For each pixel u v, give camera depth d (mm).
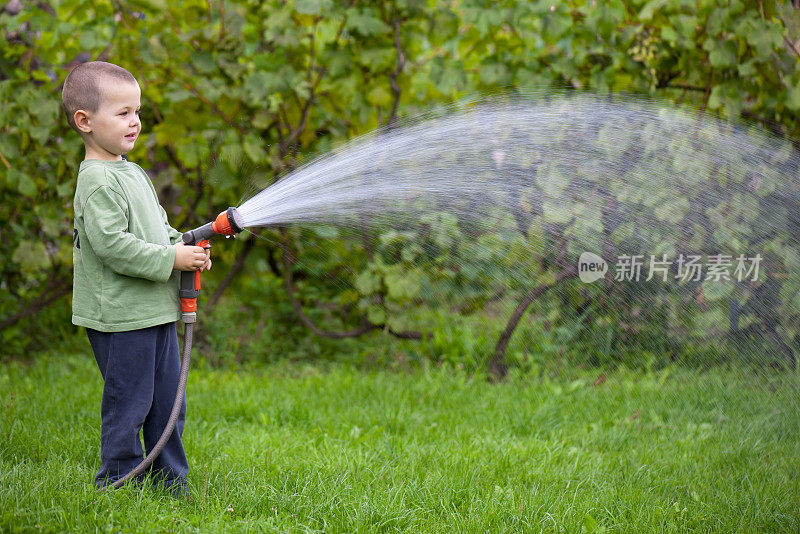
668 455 5938
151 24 7984
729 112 7801
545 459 5691
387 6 8062
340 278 9086
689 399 7348
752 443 6219
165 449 4738
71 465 5047
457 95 8211
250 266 8883
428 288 8828
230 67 7992
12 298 8984
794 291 7625
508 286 8516
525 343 8773
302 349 9281
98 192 4297
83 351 9164
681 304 8109
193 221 8641
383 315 8539
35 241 8555
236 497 4750
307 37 8312
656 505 4910
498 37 8203
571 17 7820
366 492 4895
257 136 8375
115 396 4484
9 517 4051
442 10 8008
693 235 7668
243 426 6582
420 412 6922
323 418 6699
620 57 7863
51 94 7902
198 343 9031
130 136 4453
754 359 7992
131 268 4285
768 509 4879
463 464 5449
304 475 5148
